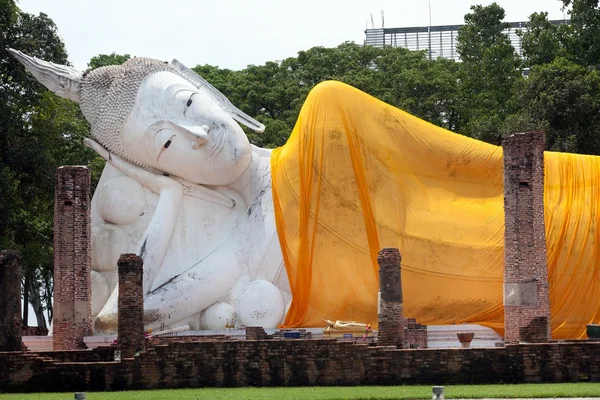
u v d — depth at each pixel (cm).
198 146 4756
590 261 4512
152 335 4275
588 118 6475
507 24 8175
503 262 4553
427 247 4566
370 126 4712
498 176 4734
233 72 8200
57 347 4316
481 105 7519
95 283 4788
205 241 4816
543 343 3400
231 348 3419
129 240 4866
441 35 12462
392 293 3709
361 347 3391
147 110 4828
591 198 4600
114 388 3384
